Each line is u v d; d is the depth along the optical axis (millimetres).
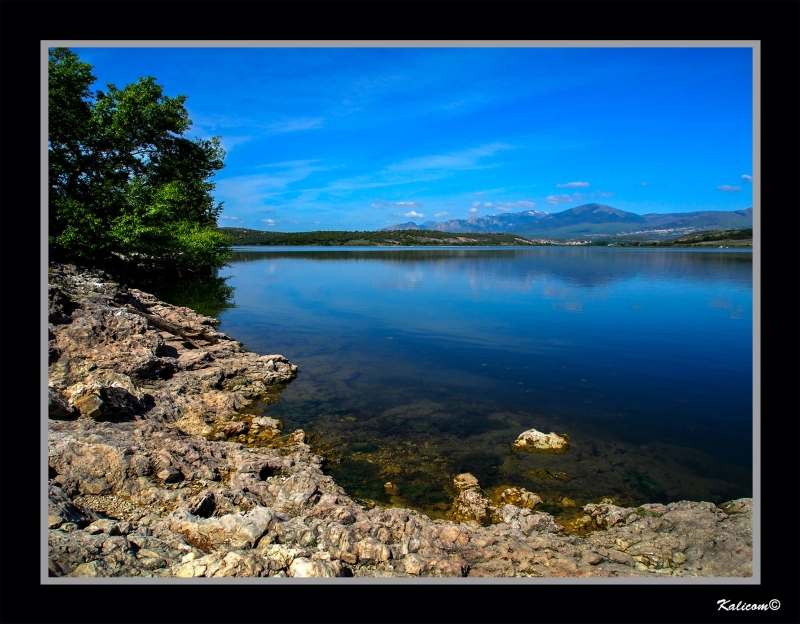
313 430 11500
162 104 36562
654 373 15953
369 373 16109
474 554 6250
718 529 6617
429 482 9055
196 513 6566
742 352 18516
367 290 39656
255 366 15711
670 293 35875
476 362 17391
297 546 5895
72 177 28500
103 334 14008
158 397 12078
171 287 38562
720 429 11492
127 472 7492
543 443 10578
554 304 30859
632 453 10234
